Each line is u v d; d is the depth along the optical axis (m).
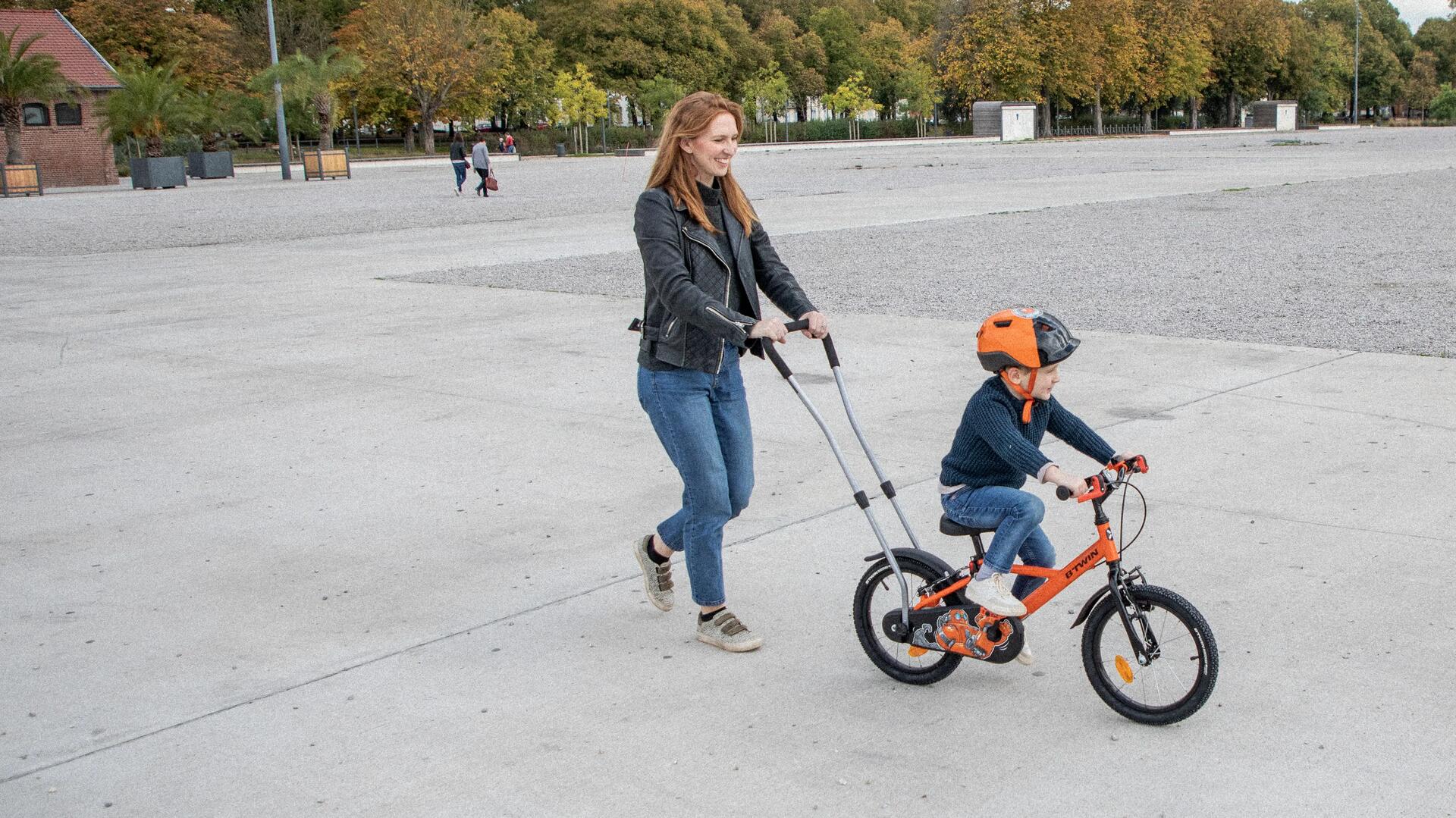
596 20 82.25
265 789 3.56
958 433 3.92
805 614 4.78
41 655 4.55
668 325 4.27
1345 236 17.03
